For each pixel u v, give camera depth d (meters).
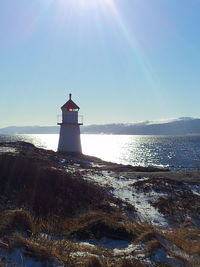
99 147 187.25
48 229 12.41
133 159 109.94
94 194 23.36
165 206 24.78
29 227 10.95
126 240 12.73
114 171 43.38
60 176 23.66
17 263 8.39
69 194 21.34
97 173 36.78
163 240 13.09
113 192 27.52
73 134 63.94
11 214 11.05
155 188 30.02
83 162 52.22
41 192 19.94
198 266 10.82
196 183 36.03
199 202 27.75
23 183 20.92
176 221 21.81
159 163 93.75
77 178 26.00
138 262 9.80
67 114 63.31
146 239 12.47
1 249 8.80
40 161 32.19
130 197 26.81
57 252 9.48
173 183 33.47
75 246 10.74
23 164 23.33
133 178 35.91
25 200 18.20
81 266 8.99
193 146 183.00
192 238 16.88
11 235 9.71
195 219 23.17
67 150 63.25
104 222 13.50
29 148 48.44
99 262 9.21
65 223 14.12
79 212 18.47
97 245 11.83
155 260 10.48
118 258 10.28
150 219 21.42
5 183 20.42
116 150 159.12
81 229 13.07
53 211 17.67
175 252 11.91
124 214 20.81
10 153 32.94
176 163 92.62
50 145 171.25
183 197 28.59
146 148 171.62
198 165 85.75
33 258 8.71
